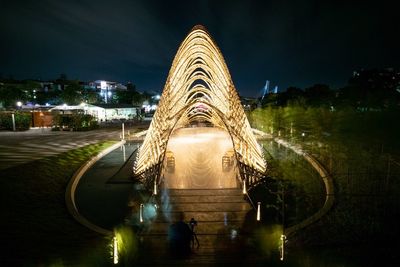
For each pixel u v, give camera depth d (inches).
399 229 400.5
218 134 1466.5
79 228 431.8
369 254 340.5
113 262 341.4
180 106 874.1
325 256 340.5
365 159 733.3
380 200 502.0
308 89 2064.5
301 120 1480.1
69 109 2353.6
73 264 335.3
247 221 459.8
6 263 335.3
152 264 348.2
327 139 1019.3
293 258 343.3
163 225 448.1
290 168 768.9
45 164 764.0
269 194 578.6
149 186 619.2
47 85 3806.6
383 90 1362.0
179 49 756.6
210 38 756.0
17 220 453.1
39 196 555.5
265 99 2571.4
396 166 658.8
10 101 2506.2
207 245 389.4
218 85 813.2
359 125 1053.2
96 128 1825.8
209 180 657.6
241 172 627.8
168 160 778.2
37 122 1878.7
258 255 362.9
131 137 1416.1
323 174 677.3
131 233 422.6
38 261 340.2
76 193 602.5
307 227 420.8
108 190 619.2
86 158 888.3
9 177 634.8
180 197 555.8
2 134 1505.9
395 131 925.2
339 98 1659.7
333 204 505.0
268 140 1357.0
